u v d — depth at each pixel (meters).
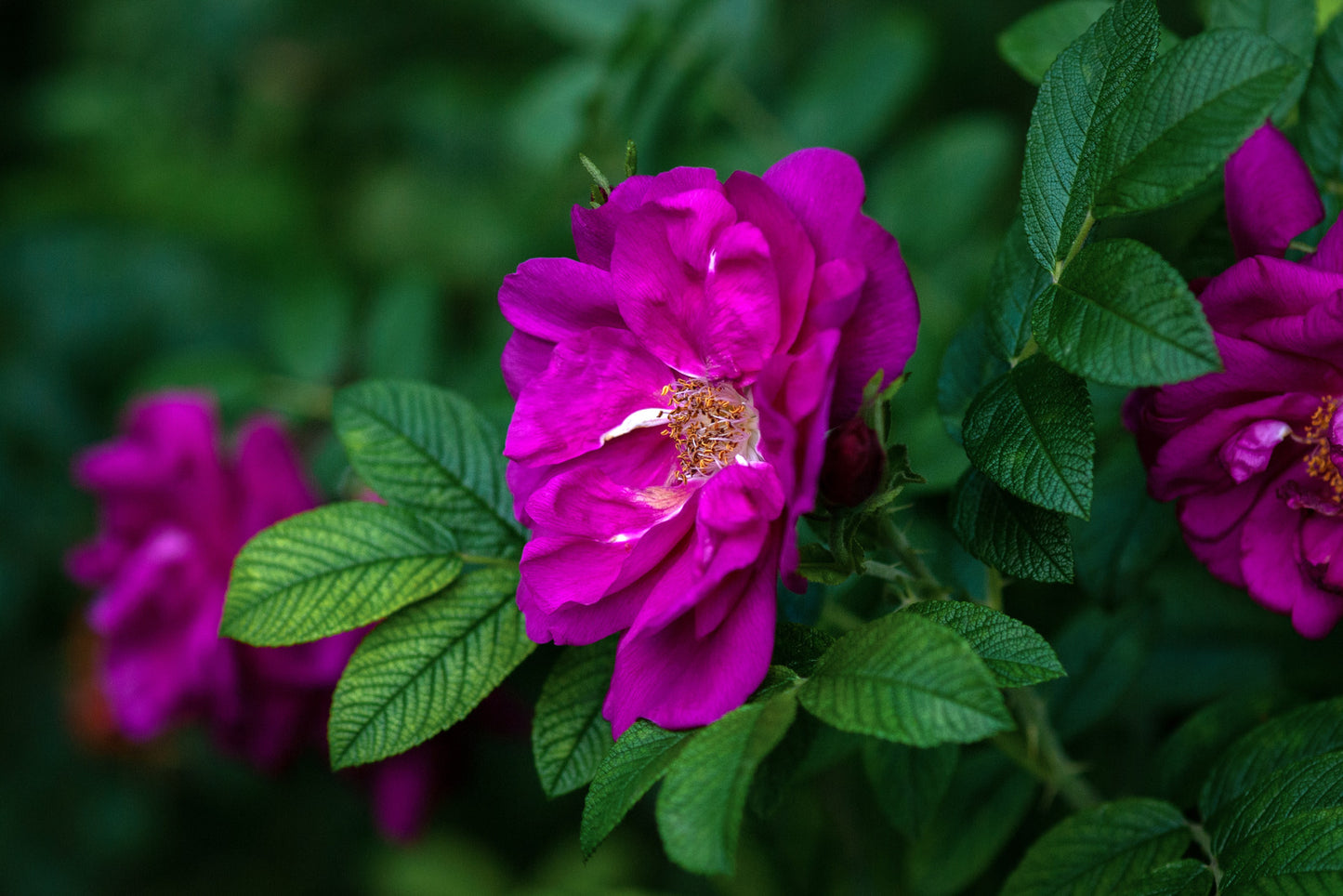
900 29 0.73
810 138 0.74
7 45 1.38
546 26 0.76
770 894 0.68
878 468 0.54
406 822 0.68
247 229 1.14
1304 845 0.55
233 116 1.25
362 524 0.59
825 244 0.55
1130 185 0.55
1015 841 0.67
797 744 0.58
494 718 0.68
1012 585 0.64
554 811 0.92
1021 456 0.56
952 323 0.69
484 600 0.59
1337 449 0.55
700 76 0.71
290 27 1.27
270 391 0.74
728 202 0.56
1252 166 0.56
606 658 0.59
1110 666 0.64
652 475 0.58
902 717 0.53
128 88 1.24
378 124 1.21
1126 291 0.54
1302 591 0.57
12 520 1.00
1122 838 0.58
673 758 0.54
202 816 1.06
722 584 0.55
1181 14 0.76
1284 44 0.61
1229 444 0.56
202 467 0.67
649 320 0.57
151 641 0.69
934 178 0.72
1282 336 0.55
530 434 0.58
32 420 1.02
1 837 1.02
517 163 1.07
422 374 0.73
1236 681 0.66
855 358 0.55
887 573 0.56
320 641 0.65
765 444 0.56
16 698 1.02
